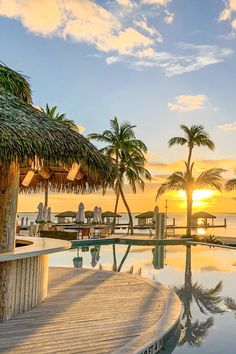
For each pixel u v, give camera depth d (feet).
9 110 15.55
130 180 81.41
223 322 18.40
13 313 16.39
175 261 39.58
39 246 18.20
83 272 27.84
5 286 15.81
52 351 12.48
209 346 15.20
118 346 13.04
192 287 26.37
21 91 19.81
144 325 15.34
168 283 27.81
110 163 18.16
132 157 82.64
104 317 16.37
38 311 17.20
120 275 26.66
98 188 21.09
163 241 60.03
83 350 12.62
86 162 16.48
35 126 15.38
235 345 15.31
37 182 25.76
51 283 23.59
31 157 14.48
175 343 15.53
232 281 28.60
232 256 44.01
